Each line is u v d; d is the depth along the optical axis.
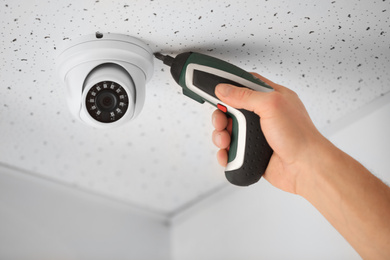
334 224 0.84
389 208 0.77
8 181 1.40
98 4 0.78
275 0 0.81
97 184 1.53
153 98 1.10
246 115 0.90
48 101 1.07
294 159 0.88
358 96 1.18
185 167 1.45
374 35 0.93
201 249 1.64
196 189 1.60
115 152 1.34
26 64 0.93
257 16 0.85
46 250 1.42
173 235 1.75
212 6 0.81
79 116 0.90
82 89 0.87
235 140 0.94
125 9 0.80
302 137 0.85
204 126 1.24
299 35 0.91
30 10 0.78
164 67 0.97
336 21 0.88
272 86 0.94
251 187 1.52
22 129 1.19
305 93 1.15
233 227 1.54
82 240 1.52
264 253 1.42
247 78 0.88
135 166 1.43
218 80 0.87
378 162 1.18
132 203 1.67
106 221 1.60
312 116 1.27
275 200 1.43
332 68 1.04
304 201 1.34
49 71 0.96
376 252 0.78
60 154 1.33
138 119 1.19
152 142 1.30
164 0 0.79
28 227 1.41
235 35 0.90
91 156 1.36
